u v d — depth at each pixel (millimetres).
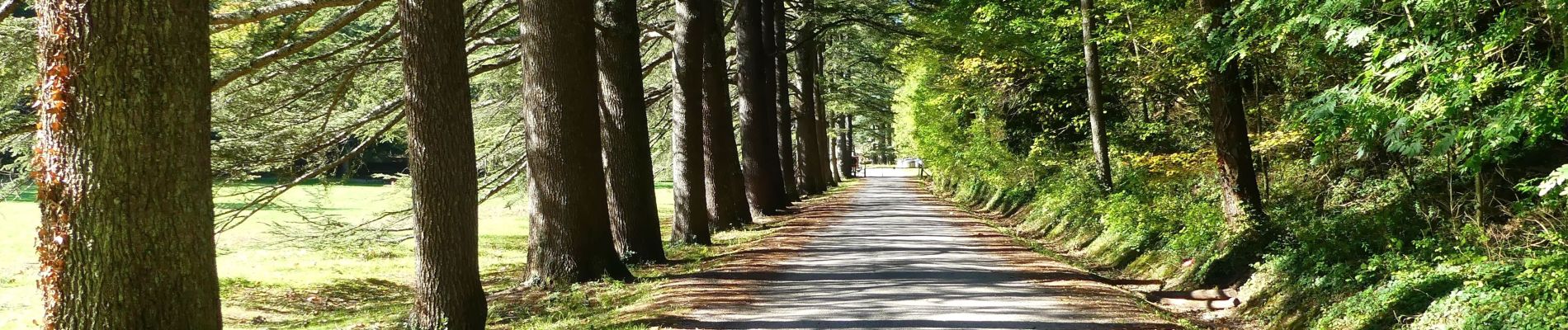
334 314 11969
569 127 12594
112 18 4676
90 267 4770
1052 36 21859
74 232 4758
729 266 14336
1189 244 12547
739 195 24438
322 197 14844
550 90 12555
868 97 50125
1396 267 8375
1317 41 9828
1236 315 9875
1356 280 8562
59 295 4820
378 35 13852
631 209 15523
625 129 15594
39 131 4836
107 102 4688
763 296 10984
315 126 14734
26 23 10547
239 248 14750
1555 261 6574
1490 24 7680
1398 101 7203
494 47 20516
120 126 4719
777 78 35594
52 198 4766
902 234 20391
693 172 19297
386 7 15680
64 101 4699
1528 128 6484
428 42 8648
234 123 13203
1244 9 10070
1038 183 25484
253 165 13570
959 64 25250
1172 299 10844
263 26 12062
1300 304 9062
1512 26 6922
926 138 38344
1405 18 8164
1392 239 8547
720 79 22469
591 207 12742
